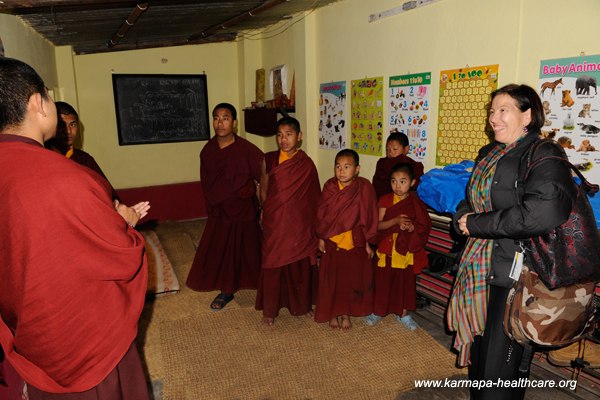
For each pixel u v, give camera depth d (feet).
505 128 5.43
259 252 11.04
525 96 5.33
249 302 11.10
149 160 19.17
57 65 16.61
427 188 8.11
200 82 19.36
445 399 7.20
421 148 10.37
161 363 8.40
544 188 4.90
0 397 4.81
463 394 7.32
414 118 10.50
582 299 5.28
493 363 5.79
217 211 10.74
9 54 9.73
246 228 10.82
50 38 14.51
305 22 14.16
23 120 4.16
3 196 3.93
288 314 10.37
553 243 5.11
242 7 12.80
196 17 13.61
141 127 18.80
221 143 10.42
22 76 4.13
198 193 19.80
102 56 17.81
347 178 8.76
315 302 10.31
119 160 18.72
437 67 9.67
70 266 4.03
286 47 15.79
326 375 7.90
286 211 9.31
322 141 14.42
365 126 12.27
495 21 8.27
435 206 8.00
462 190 7.64
